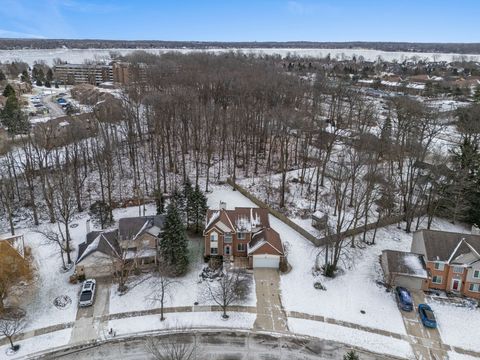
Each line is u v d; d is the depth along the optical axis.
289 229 55.31
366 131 82.06
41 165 58.97
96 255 44.06
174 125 73.38
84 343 36.31
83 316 39.34
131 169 71.81
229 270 46.44
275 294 42.91
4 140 75.00
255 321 39.28
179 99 78.44
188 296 42.25
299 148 81.06
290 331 38.22
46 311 39.78
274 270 46.75
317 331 38.31
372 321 39.75
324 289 43.91
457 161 59.84
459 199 55.16
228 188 66.75
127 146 80.31
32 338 36.62
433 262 43.66
